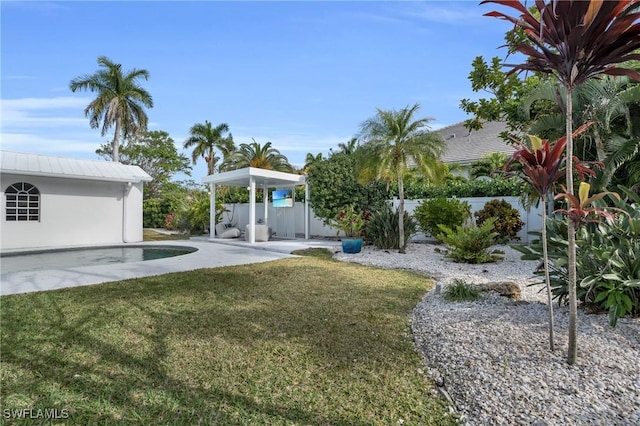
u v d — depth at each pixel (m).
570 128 2.80
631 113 8.49
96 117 26.72
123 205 15.61
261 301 5.39
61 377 3.00
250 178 14.12
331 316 4.69
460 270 8.20
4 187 12.75
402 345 3.78
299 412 2.59
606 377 2.82
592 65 2.61
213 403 2.68
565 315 4.17
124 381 2.96
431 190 14.65
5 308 4.89
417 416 2.56
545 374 2.89
